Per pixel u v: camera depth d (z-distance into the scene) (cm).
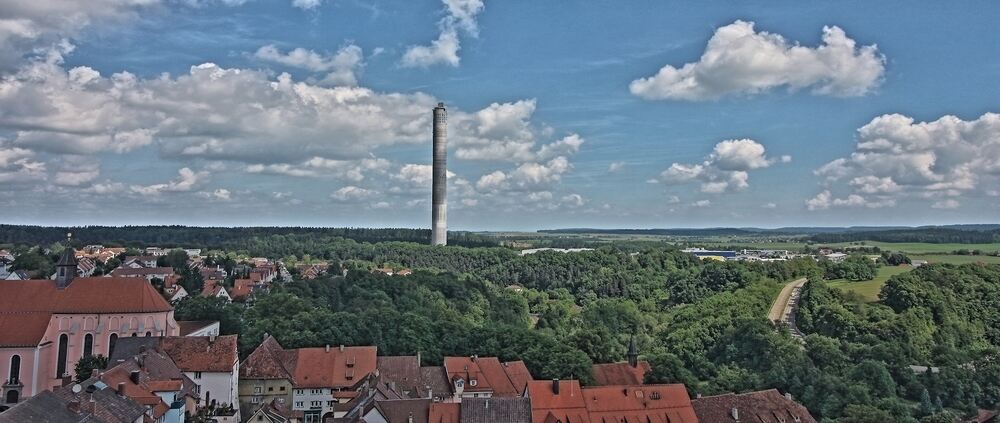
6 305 16425
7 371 15862
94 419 9650
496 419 13062
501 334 19112
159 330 17250
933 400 18438
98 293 16975
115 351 15100
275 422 13900
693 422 13925
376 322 19138
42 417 8931
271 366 16212
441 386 16212
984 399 18825
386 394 13988
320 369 16475
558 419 13312
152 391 12469
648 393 14162
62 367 16538
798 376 18312
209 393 14988
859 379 18550
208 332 19888
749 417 14100
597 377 16975
